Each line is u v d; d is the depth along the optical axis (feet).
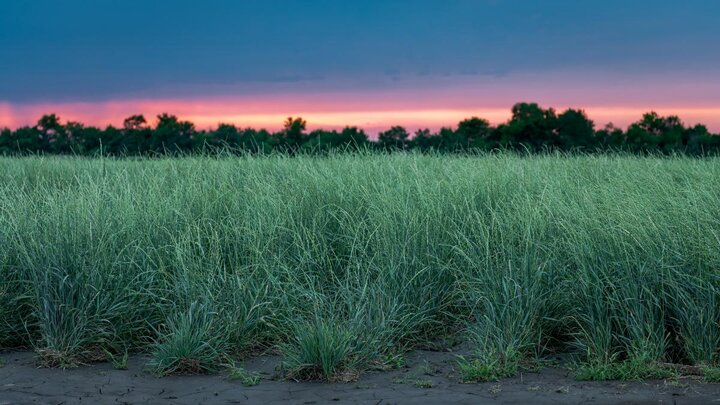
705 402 18.34
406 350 23.81
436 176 35.96
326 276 27.78
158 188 32.24
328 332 21.52
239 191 34.06
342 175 35.63
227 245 28.22
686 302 21.98
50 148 72.18
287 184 34.53
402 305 24.56
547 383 20.34
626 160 44.01
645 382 20.08
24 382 20.75
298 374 21.01
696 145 79.41
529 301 22.95
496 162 40.47
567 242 25.29
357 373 21.15
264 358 23.27
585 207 27.55
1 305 24.68
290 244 28.68
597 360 21.16
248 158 40.88
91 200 28.04
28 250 25.48
